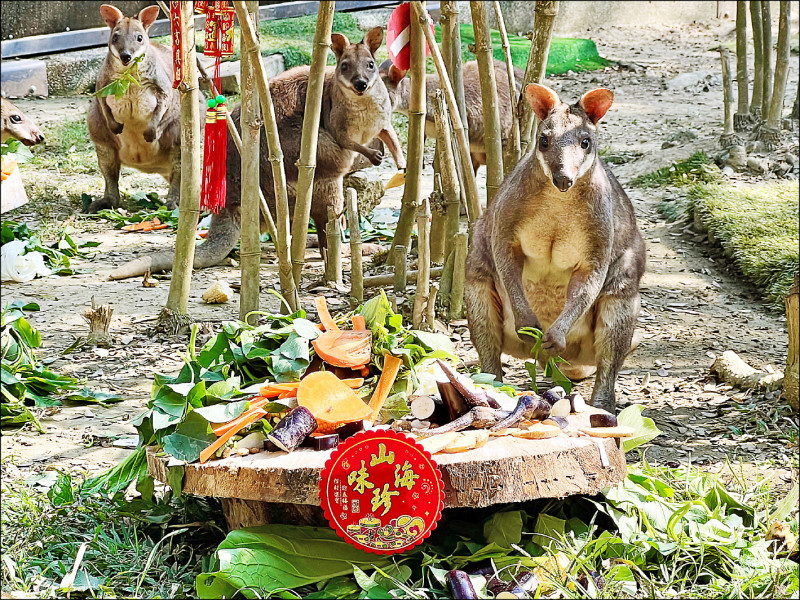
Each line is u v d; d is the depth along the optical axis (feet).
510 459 9.25
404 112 26.91
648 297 21.39
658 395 15.88
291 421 9.75
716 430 14.38
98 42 47.11
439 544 9.95
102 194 31.07
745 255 22.91
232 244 24.09
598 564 9.73
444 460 9.21
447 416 10.44
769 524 10.69
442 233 21.29
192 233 18.62
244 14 15.98
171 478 9.93
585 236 13.42
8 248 23.08
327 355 10.48
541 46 17.42
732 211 25.80
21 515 10.97
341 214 23.52
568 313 13.39
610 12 64.80
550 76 50.16
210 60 43.50
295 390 10.32
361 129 23.07
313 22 51.26
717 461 13.25
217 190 17.26
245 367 11.37
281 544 9.41
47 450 13.61
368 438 9.11
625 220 14.37
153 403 10.44
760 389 15.64
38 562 10.00
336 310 19.83
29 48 44.50
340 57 22.76
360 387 10.57
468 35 52.37
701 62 54.19
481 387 11.35
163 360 17.40
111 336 18.28
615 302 14.32
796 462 13.12
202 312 20.15
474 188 18.83
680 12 67.51
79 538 10.61
